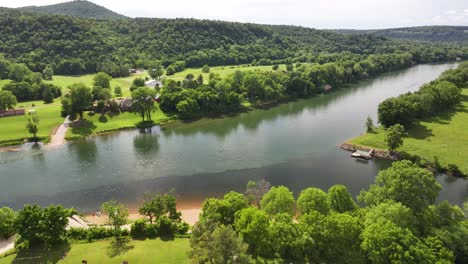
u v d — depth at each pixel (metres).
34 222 64.12
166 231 70.44
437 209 62.56
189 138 147.62
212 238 50.53
